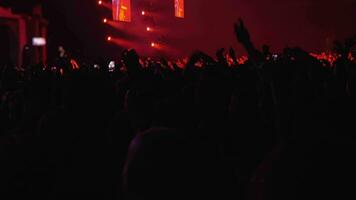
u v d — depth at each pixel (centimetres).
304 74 258
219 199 152
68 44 2730
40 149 286
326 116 237
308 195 127
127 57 426
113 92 379
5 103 596
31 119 464
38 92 480
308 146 131
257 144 318
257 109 330
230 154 314
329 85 336
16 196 275
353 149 132
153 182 142
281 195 128
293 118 237
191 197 145
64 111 316
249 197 138
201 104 313
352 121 307
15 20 2256
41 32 2369
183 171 144
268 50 385
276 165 130
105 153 318
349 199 127
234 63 434
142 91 338
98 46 2748
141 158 143
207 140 161
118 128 338
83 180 304
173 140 146
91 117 323
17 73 768
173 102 298
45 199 288
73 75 331
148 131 151
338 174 128
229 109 335
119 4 2309
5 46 2284
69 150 305
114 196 311
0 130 585
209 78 319
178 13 2523
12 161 274
